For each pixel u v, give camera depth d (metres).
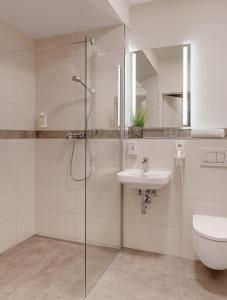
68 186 2.45
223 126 2.07
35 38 2.57
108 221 2.13
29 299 1.59
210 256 1.62
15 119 2.34
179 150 2.09
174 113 2.22
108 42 2.34
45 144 2.54
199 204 2.09
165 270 1.96
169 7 2.22
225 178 2.01
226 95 2.05
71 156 2.40
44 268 1.98
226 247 1.58
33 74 2.50
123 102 2.36
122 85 2.34
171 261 2.10
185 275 1.89
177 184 2.15
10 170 2.31
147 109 2.30
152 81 2.28
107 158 2.16
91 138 1.96
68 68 2.28
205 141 2.05
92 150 1.96
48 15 2.10
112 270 1.96
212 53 2.09
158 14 2.26
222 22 2.05
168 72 2.23
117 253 2.24
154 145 2.21
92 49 2.03
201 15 2.12
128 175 2.00
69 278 1.84
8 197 2.30
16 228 2.39
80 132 2.27
